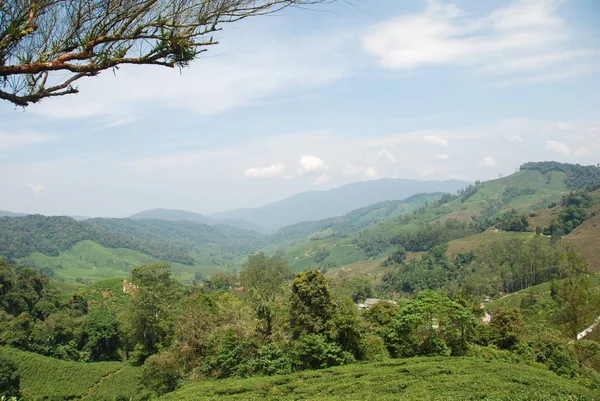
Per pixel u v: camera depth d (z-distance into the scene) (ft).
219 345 133.80
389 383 87.20
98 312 238.68
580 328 146.61
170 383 130.31
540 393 69.51
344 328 122.01
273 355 120.47
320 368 117.29
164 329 193.77
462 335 126.11
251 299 182.19
